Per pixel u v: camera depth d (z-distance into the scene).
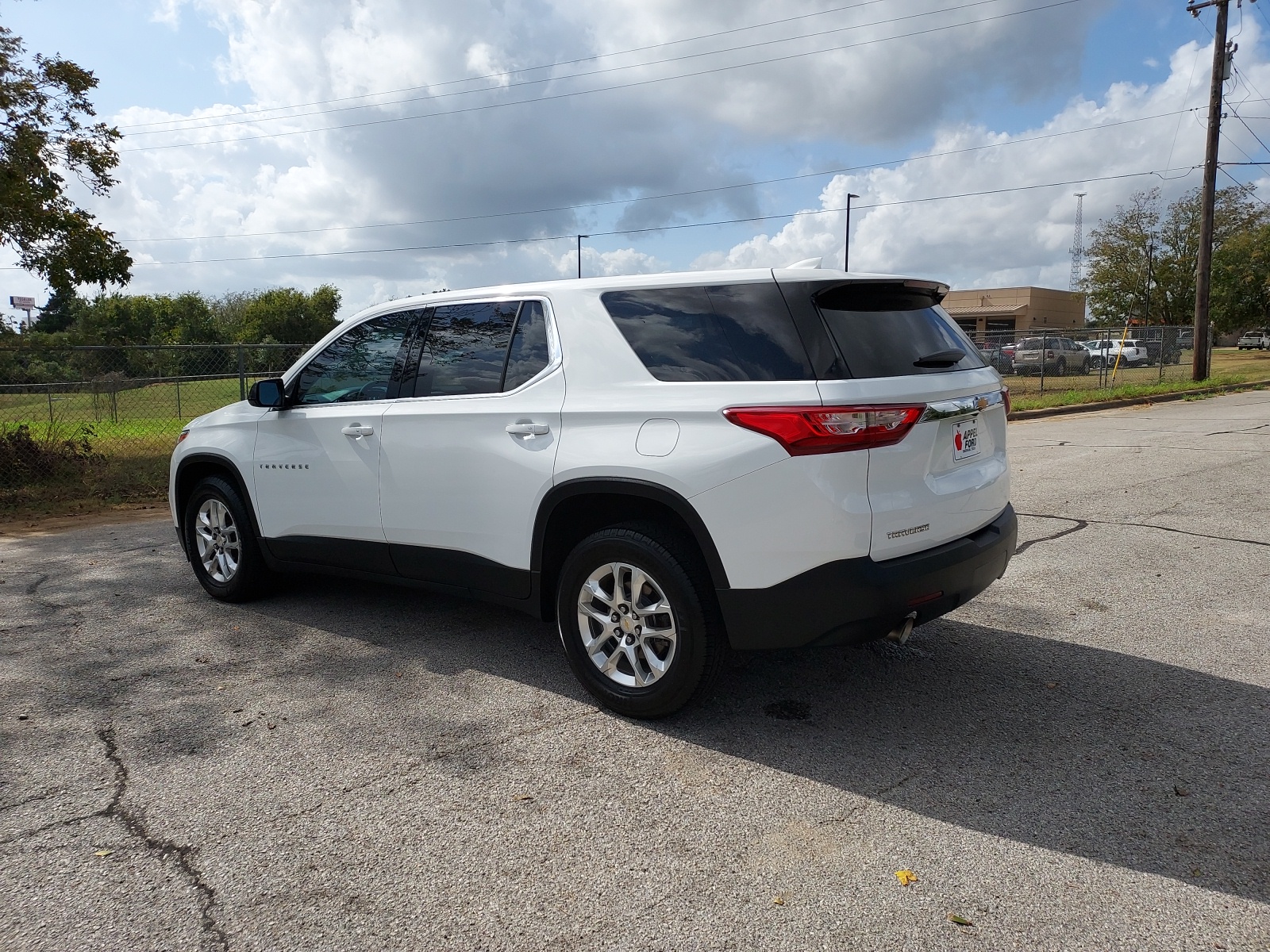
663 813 2.93
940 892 2.48
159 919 2.40
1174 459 10.64
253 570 5.27
